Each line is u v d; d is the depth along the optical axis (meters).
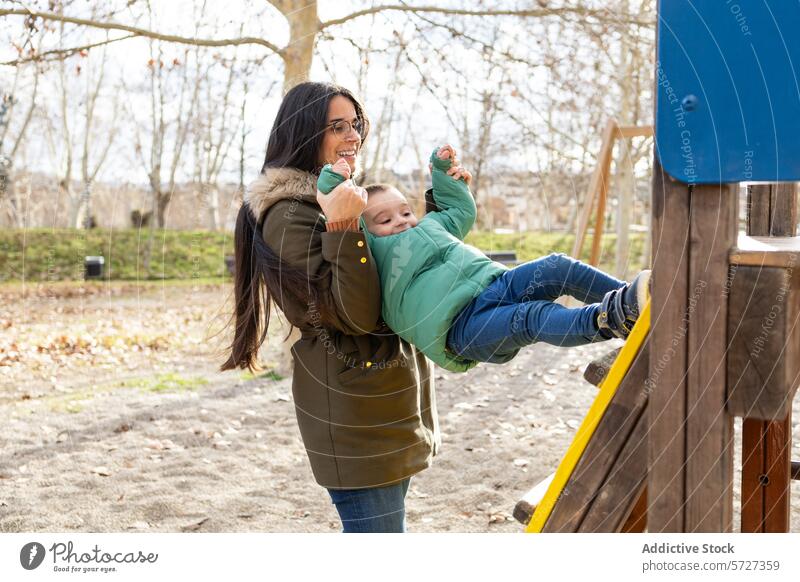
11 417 4.17
